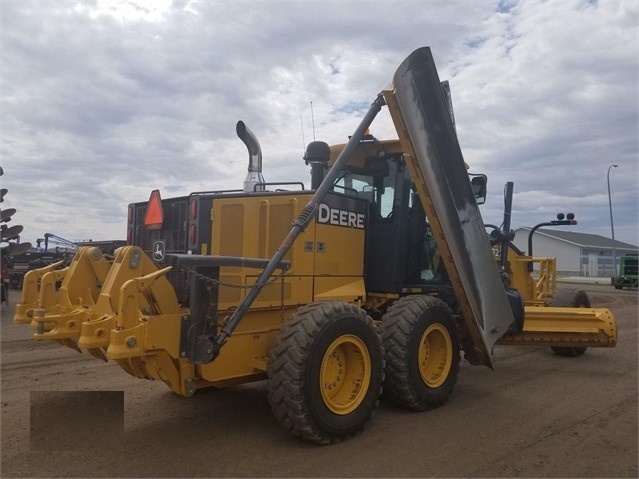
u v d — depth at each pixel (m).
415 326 5.27
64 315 4.24
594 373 7.42
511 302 6.65
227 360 4.46
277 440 4.54
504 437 4.72
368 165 6.31
